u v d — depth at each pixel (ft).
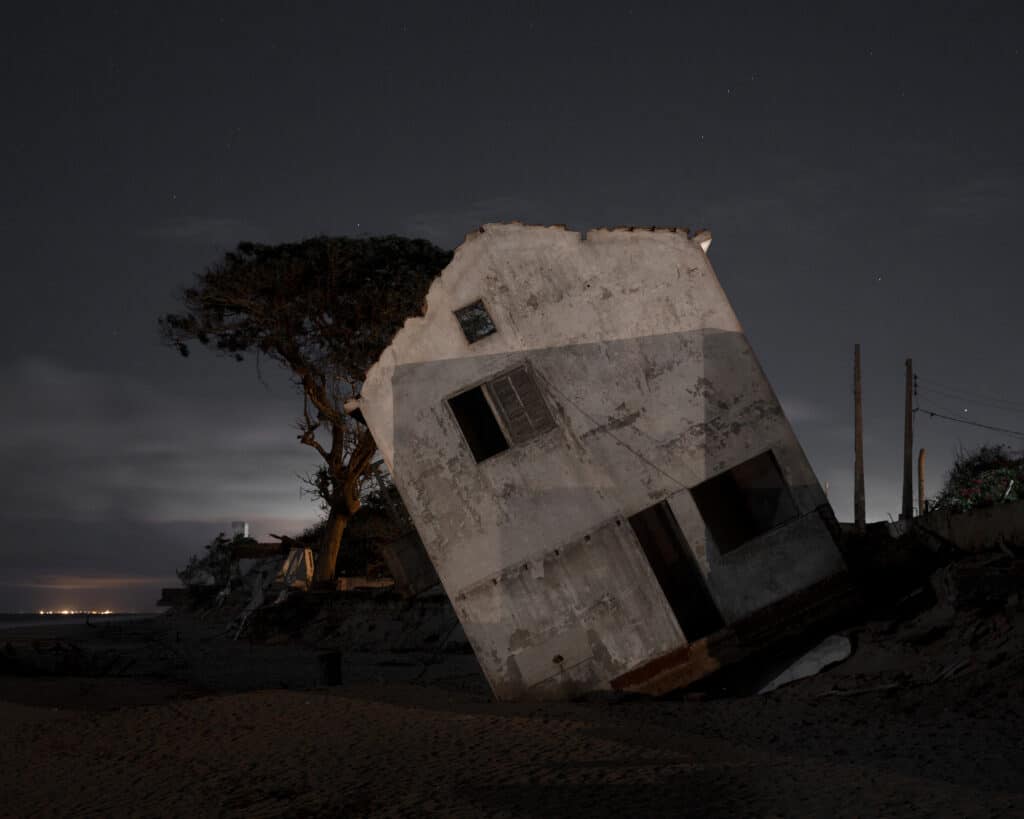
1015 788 26.66
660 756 33.04
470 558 52.85
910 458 89.20
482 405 60.34
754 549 52.65
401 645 104.47
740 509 60.85
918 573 54.13
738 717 40.96
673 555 62.18
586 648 51.49
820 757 32.32
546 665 51.52
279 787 33.55
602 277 55.11
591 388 54.19
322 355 124.98
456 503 53.36
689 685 51.06
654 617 51.65
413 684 65.41
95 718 50.42
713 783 28.58
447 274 55.21
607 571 52.24
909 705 39.40
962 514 52.54
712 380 54.34
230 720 46.62
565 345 54.60
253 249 125.29
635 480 53.26
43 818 32.01
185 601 191.31
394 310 121.80
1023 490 53.01
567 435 53.67
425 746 38.11
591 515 52.80
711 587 52.16
